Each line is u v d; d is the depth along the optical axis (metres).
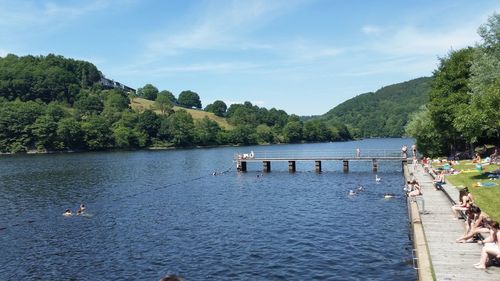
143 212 40.19
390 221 33.22
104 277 22.44
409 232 29.39
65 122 162.12
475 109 37.44
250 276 21.77
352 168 81.81
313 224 32.94
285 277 21.48
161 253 26.33
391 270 21.97
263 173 75.62
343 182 58.88
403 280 20.50
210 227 33.00
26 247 28.75
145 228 33.38
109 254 26.53
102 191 54.91
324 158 74.81
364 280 20.70
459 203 26.48
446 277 16.03
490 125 36.59
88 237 31.03
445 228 23.62
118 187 58.81
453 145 69.69
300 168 85.81
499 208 26.58
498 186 34.12
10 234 32.56
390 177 63.47
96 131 169.88
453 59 64.88
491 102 35.78
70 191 55.12
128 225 34.62
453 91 62.50
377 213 36.41
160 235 30.94
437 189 38.09
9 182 65.56
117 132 178.50
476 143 68.06
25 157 131.62
